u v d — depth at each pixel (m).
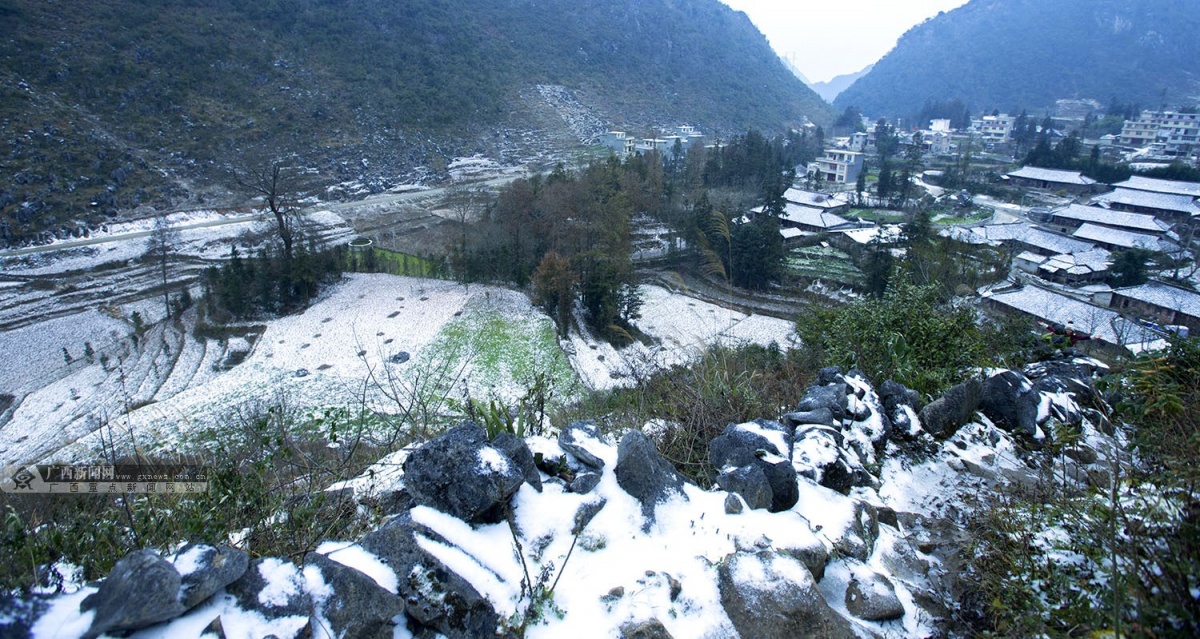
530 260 27.91
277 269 26.30
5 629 1.94
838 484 3.95
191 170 43.78
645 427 4.87
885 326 6.66
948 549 3.65
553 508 3.13
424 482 2.89
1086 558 2.95
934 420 4.98
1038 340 7.82
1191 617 2.21
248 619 2.25
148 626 2.10
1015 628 2.81
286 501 3.72
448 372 19.22
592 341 22.53
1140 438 3.81
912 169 58.81
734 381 5.81
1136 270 29.77
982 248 21.64
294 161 48.81
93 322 26.59
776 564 2.77
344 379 19.12
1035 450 4.82
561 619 2.62
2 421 18.86
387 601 2.35
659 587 2.75
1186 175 45.34
